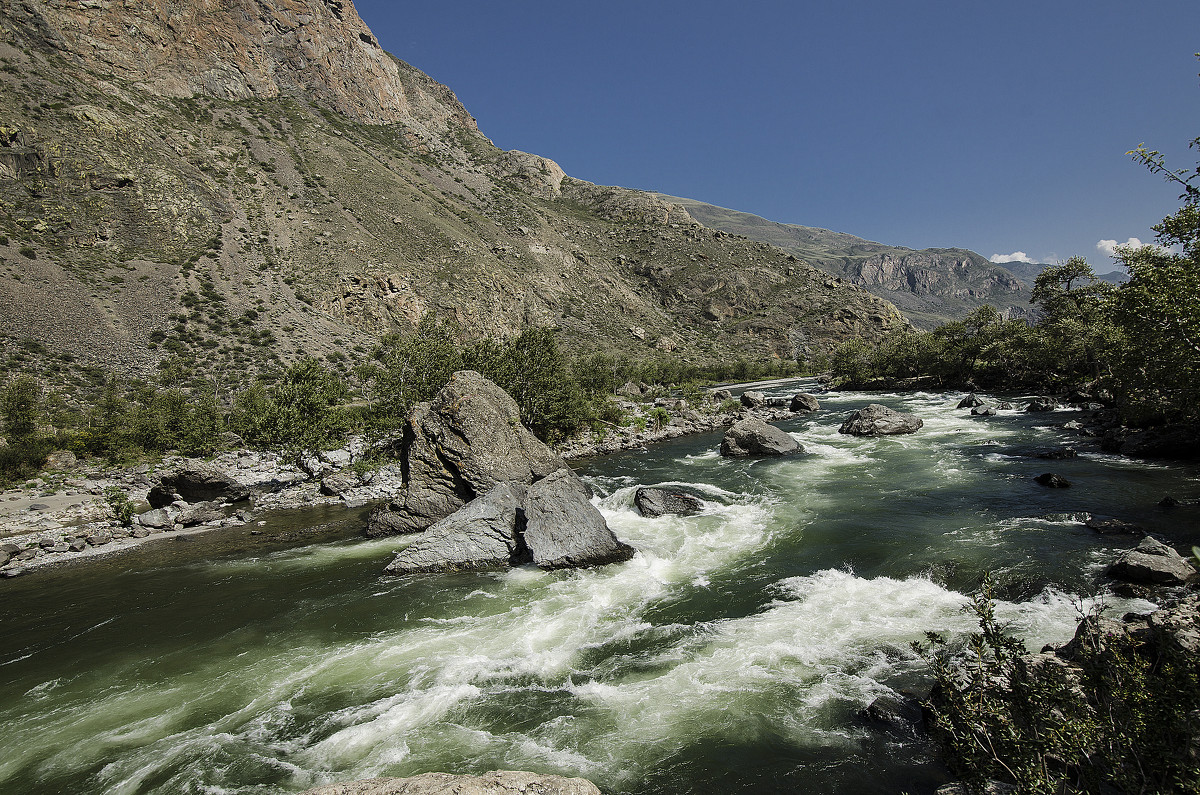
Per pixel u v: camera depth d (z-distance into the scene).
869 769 7.53
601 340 151.50
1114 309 12.09
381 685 10.72
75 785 8.38
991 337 65.56
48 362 58.72
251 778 8.30
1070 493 19.69
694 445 39.38
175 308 78.88
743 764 7.91
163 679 11.42
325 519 24.33
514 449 22.42
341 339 91.75
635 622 12.71
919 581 13.47
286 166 129.25
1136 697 4.59
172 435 44.50
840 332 177.25
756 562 15.91
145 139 99.88
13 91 85.06
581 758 8.27
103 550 21.20
